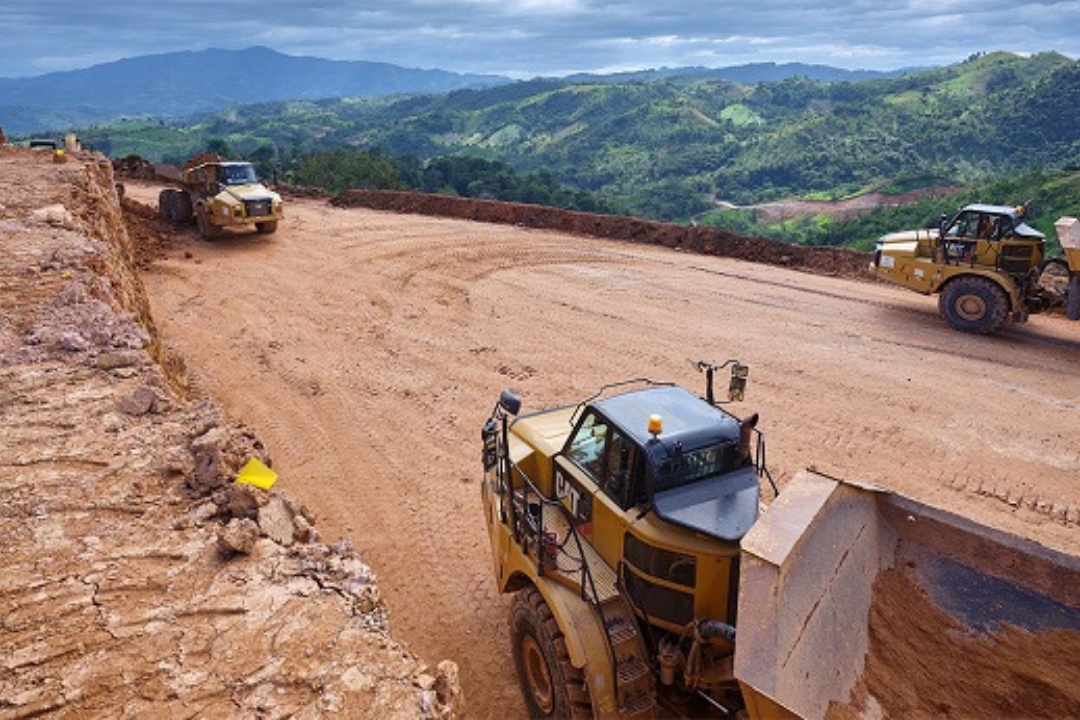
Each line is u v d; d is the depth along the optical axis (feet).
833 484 15.74
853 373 44.93
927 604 15.89
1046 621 14.92
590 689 16.84
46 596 15.46
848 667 14.58
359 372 46.19
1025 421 38.65
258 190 78.84
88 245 37.99
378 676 13.85
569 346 50.16
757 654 12.55
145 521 18.02
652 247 78.28
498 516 21.75
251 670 13.87
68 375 24.95
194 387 43.32
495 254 73.51
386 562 28.91
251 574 16.39
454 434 38.81
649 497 16.85
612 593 17.87
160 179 115.65
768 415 39.78
